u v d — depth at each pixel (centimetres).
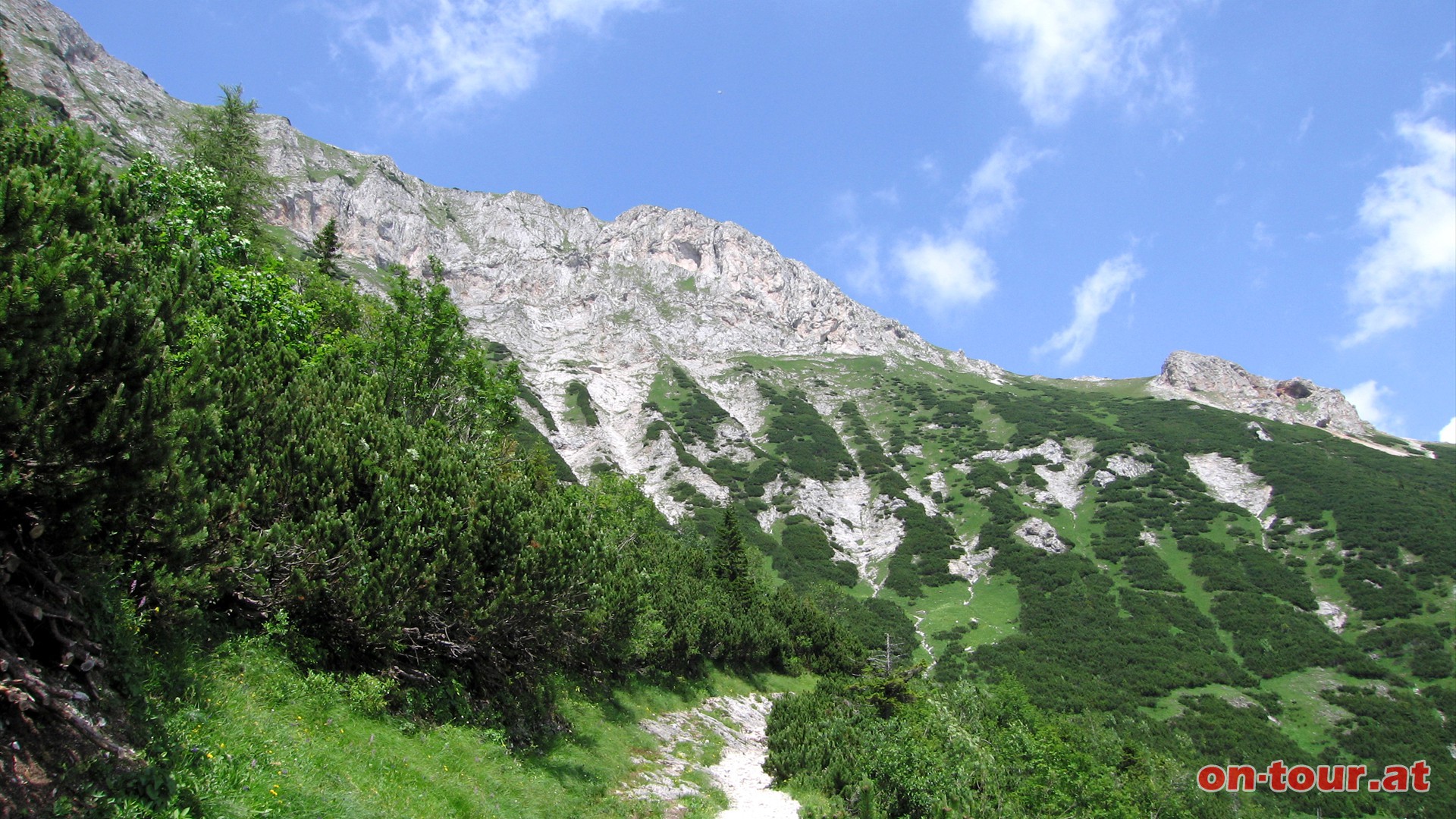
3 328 761
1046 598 9375
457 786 1372
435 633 1667
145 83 17412
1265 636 8269
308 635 1483
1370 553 9712
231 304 1891
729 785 2375
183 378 1104
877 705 3716
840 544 11488
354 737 1305
